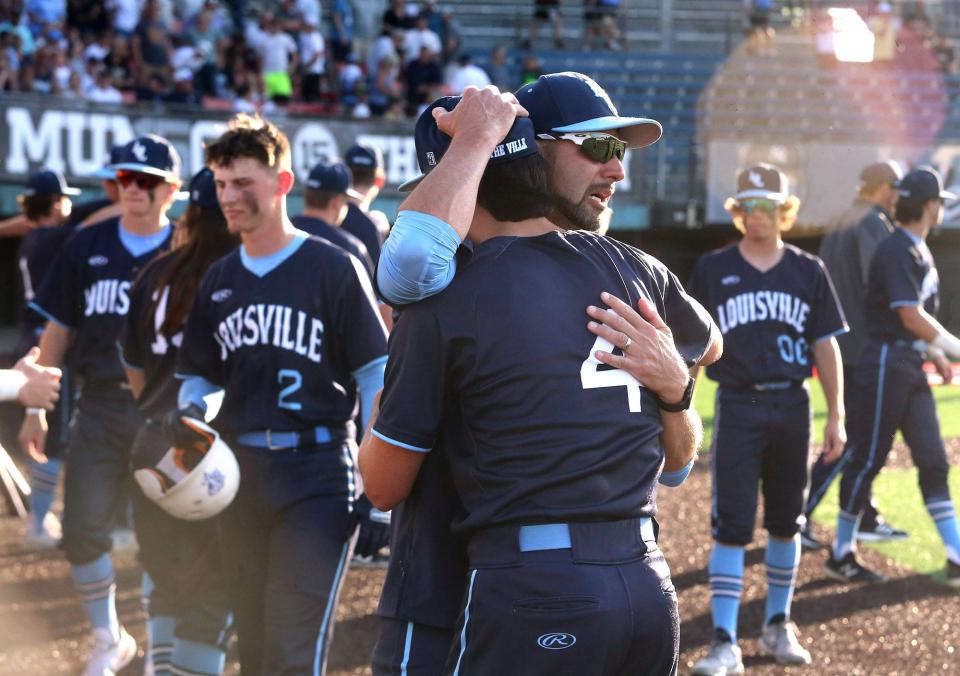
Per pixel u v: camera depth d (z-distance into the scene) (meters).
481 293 3.91
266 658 5.69
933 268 10.25
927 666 8.11
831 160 32.22
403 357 3.97
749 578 10.31
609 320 3.96
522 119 4.09
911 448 10.26
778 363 8.16
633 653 3.86
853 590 9.98
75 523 7.58
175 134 27.23
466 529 3.98
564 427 3.84
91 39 29.72
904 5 38.62
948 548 10.09
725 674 7.87
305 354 5.95
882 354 10.09
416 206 3.87
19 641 8.21
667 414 4.17
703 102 36.75
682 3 41.69
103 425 7.68
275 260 6.04
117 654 7.67
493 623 3.80
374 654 4.42
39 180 12.55
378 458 4.05
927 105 36.72
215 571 6.35
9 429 15.73
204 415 6.03
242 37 31.33
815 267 8.38
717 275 8.38
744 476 8.13
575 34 40.00
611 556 3.84
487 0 40.16
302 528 5.82
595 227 4.39
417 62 32.84
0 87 26.55
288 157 6.10
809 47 38.47
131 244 7.93
